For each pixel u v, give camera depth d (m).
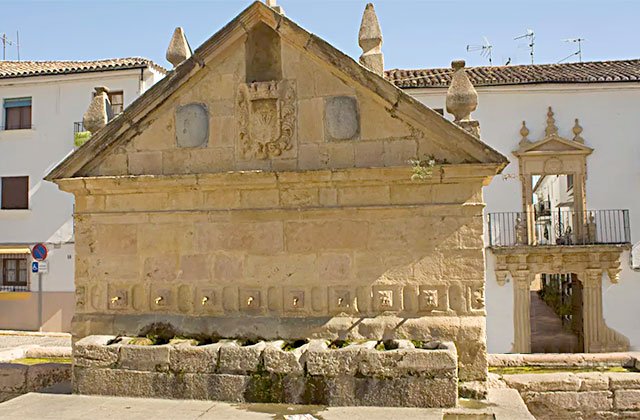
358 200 8.05
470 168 7.64
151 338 8.30
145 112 8.55
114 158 8.74
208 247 8.45
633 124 20.08
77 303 8.76
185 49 9.19
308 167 8.16
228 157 8.39
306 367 7.31
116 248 8.72
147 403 7.46
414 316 7.84
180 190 8.53
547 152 19.97
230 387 7.48
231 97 8.42
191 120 8.49
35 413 7.12
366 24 8.49
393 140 7.96
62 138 23.89
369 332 7.84
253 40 8.47
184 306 8.45
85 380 7.95
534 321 27.11
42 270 22.34
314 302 8.10
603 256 19.50
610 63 22.80
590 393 8.21
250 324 8.14
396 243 7.96
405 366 7.08
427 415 6.76
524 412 6.87
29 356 11.38
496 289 19.77
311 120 8.19
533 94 20.28
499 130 20.34
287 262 8.22
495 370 9.48
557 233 27.86
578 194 20.11
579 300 21.17
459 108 8.04
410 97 7.76
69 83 23.89
